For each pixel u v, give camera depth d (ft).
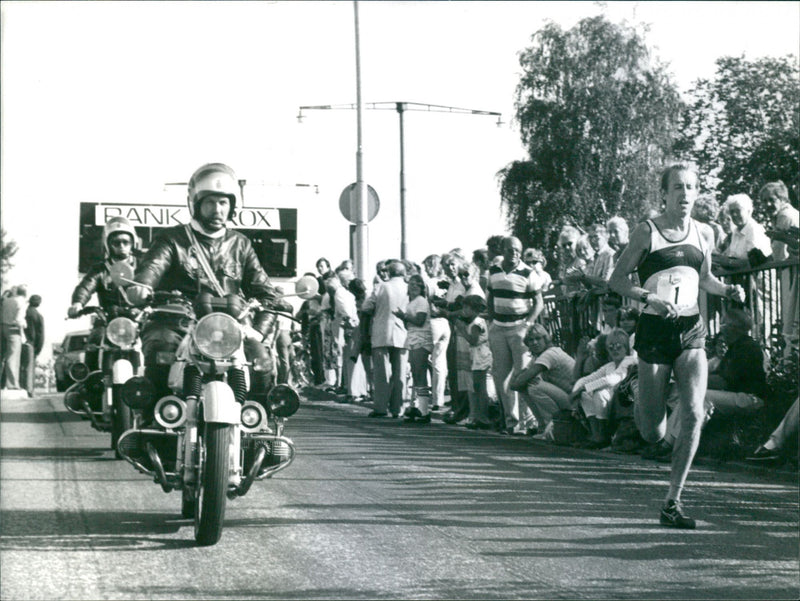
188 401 19.04
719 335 30.94
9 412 43.01
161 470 19.27
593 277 36.45
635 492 23.80
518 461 28.66
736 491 23.98
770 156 38.60
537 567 17.13
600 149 41.19
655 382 20.71
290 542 18.85
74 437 33.99
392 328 42.88
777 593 15.69
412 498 22.89
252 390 20.39
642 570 16.96
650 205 40.81
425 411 40.73
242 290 21.61
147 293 19.94
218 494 18.20
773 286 30.14
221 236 21.65
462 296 39.01
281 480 25.21
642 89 40.32
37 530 19.89
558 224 41.96
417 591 15.76
